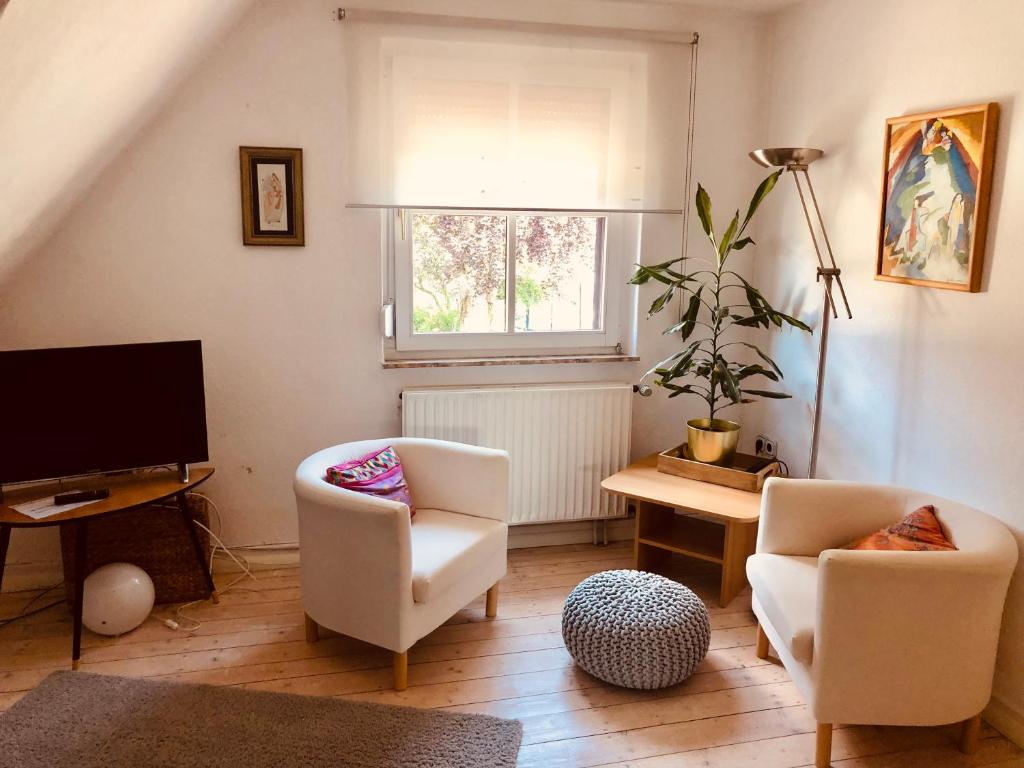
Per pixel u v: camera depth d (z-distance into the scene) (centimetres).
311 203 316
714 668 269
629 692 254
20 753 216
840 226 307
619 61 328
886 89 280
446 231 340
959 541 228
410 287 340
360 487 272
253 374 325
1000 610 213
